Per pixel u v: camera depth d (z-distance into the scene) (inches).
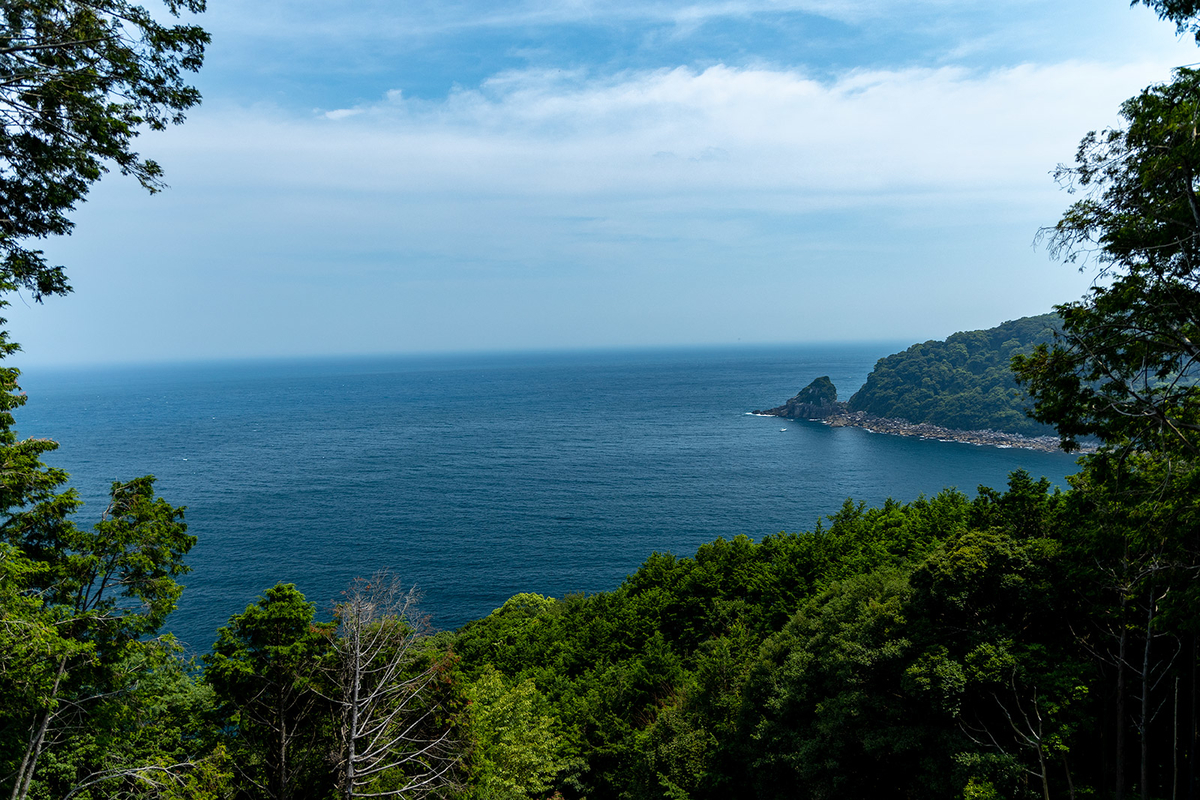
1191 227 553.9
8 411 762.8
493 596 3139.8
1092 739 890.1
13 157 552.1
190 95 593.6
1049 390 715.4
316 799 893.2
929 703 878.4
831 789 962.7
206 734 877.8
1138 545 672.4
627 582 2294.5
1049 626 915.4
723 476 5733.3
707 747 1233.4
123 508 811.4
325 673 904.9
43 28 517.7
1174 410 645.9
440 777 911.7
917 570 977.5
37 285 609.3
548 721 1325.0
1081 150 644.1
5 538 736.3
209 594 2987.2
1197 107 534.3
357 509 4635.8
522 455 6914.4
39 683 639.8
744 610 1744.6
